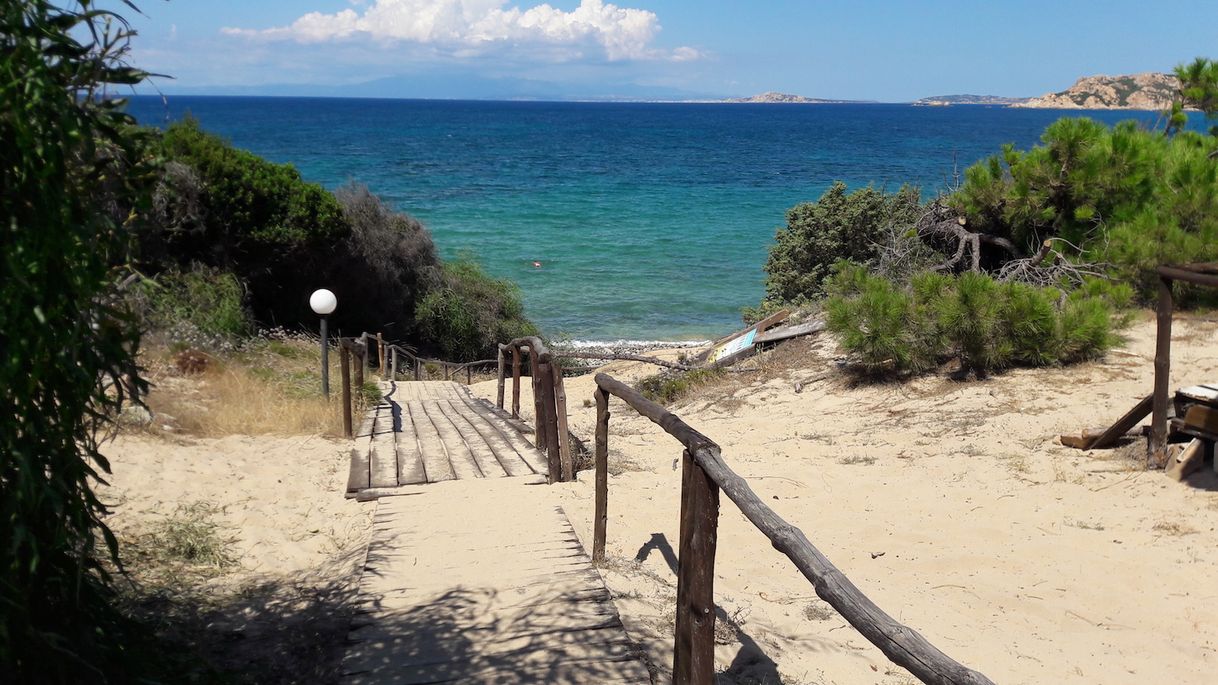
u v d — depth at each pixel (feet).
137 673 10.57
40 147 7.92
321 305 36.91
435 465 24.07
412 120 574.56
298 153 279.08
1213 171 38.04
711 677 11.10
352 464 24.14
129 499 19.77
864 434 27.86
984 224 44.75
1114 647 13.84
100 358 9.04
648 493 21.72
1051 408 27.17
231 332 49.52
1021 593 15.98
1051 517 19.45
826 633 14.33
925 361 33.17
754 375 40.16
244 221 57.36
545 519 19.17
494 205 165.89
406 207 161.07
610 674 12.06
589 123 588.91
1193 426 20.33
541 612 14.03
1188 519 18.44
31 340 7.98
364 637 13.23
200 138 58.13
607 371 57.06
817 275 57.67
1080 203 40.55
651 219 150.82
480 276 78.95
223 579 16.03
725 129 510.99
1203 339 32.68
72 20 8.34
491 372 75.72
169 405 29.09
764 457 26.13
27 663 9.02
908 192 54.95
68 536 9.12
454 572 15.90
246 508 20.22
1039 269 39.78
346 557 17.16
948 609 15.43
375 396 37.76
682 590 11.46
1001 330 31.65
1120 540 17.95
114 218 8.99
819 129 506.89
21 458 8.09
